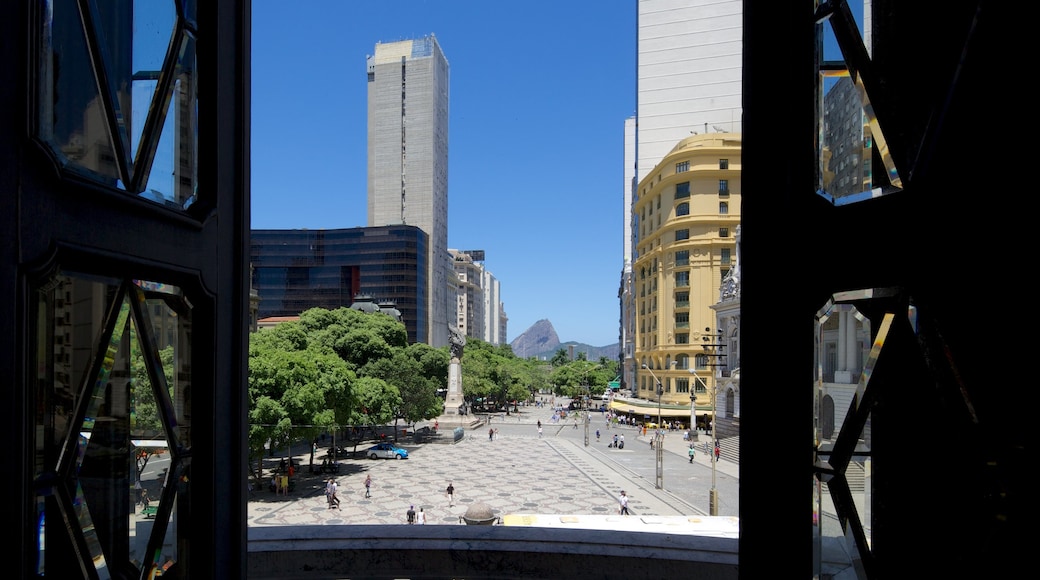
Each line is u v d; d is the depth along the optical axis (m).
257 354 26.86
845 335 1.88
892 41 1.74
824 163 1.93
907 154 1.71
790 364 1.98
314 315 47.25
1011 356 1.47
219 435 2.34
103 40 1.78
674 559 3.31
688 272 59.41
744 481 2.07
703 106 70.75
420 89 112.75
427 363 51.50
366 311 66.06
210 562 2.25
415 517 21.98
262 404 25.02
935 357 1.64
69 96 1.65
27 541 1.52
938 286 1.63
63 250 1.61
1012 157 1.46
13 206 1.48
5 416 1.47
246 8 2.58
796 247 1.98
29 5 1.51
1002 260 1.49
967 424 1.57
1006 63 1.47
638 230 73.50
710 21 70.62
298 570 3.44
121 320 1.87
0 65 1.47
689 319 59.09
